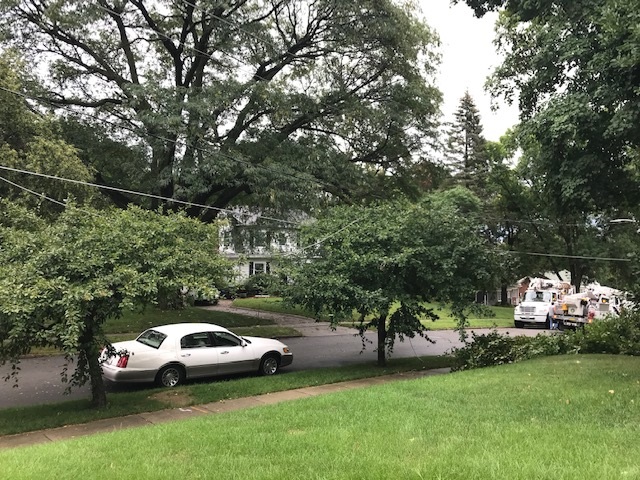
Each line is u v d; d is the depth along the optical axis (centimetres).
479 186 4950
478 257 1391
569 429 552
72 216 984
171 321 2225
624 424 575
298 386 1162
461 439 521
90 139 2102
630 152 1012
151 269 926
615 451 466
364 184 2355
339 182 2228
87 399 1054
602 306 2595
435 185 2925
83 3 1995
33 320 823
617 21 805
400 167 2569
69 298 800
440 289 1377
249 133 2167
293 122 2298
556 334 1475
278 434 589
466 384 895
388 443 516
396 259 1284
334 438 549
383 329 1467
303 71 2412
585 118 884
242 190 2366
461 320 1370
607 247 3794
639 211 1269
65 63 2288
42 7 2073
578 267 4138
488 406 702
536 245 4178
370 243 1380
